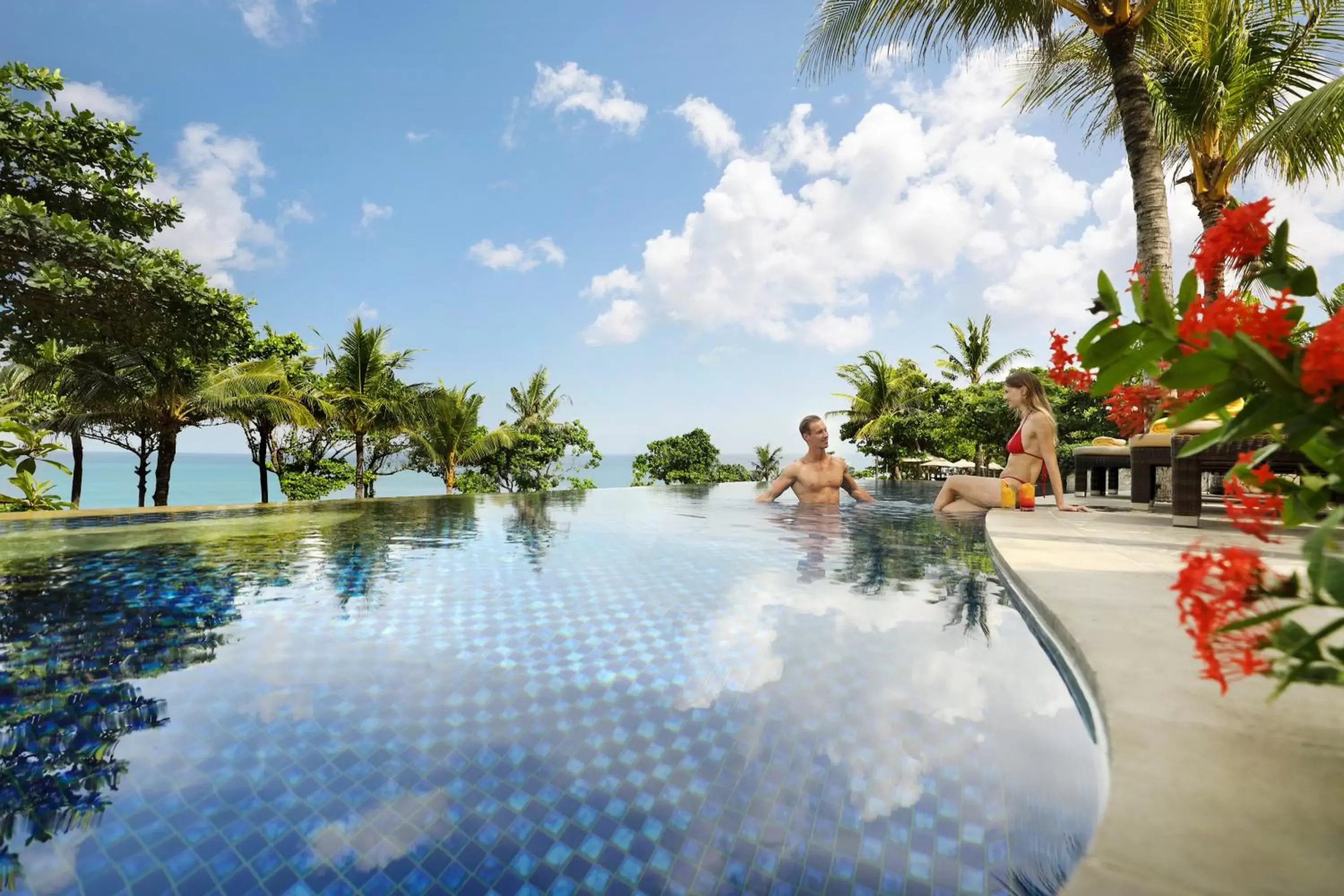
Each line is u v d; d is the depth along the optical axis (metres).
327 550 3.77
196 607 2.30
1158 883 0.63
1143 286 0.74
